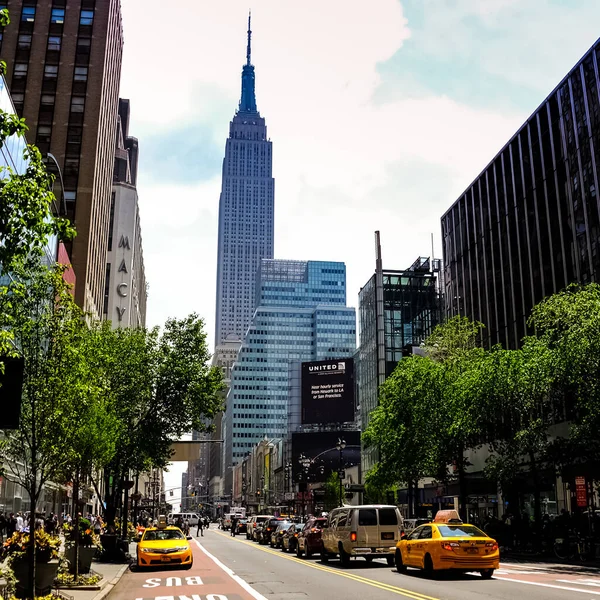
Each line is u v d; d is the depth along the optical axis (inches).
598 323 1004.6
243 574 893.8
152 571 975.6
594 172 1658.5
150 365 1371.8
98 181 3041.3
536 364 1153.4
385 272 3732.8
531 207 1985.7
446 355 1777.8
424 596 590.6
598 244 1625.2
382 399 1792.6
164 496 5944.9
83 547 812.6
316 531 1208.8
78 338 598.2
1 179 391.9
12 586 566.6
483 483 1828.2
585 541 1072.2
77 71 3053.6
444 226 2731.3
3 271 415.8
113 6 3376.0
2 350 431.8
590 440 1072.2
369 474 2765.7
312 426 4815.5
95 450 780.0
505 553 1218.6
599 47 1665.8
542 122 1939.0
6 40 3046.3
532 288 1950.1
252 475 7539.4
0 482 1413.6
